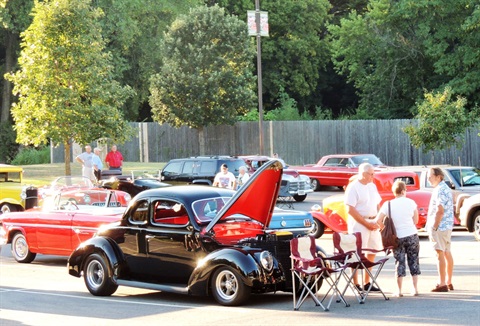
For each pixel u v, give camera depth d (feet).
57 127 124.98
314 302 48.80
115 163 125.18
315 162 188.55
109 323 44.52
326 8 247.91
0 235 69.77
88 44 126.41
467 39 184.65
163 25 221.87
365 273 51.70
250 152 194.39
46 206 72.23
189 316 45.65
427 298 48.80
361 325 41.04
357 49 206.08
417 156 177.47
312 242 47.60
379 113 205.36
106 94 127.13
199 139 196.34
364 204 50.31
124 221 53.06
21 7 209.77
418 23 196.95
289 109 212.64
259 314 45.32
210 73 188.14
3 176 102.37
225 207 48.80
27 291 57.16
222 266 48.21
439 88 188.85
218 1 242.17
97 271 54.44
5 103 233.96
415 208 49.80
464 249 73.20
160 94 191.42
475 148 168.86
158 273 51.42
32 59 124.77
